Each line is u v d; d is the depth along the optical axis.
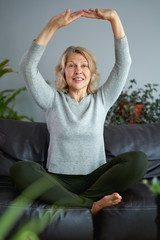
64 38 3.76
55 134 1.75
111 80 1.87
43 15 3.77
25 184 1.44
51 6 3.76
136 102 3.38
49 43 3.76
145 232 1.37
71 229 1.33
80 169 1.71
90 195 1.52
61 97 1.86
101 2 3.74
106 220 1.35
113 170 1.52
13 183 1.58
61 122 1.75
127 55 1.80
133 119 3.25
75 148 1.72
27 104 3.88
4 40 3.80
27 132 2.02
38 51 1.66
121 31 1.76
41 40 1.66
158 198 1.41
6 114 3.82
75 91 1.89
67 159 1.72
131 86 3.44
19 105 3.88
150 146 2.02
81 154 1.72
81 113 1.82
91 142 1.74
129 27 3.76
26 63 1.68
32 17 3.77
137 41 3.78
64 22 1.63
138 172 1.48
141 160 1.52
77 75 1.84
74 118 1.76
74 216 1.34
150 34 3.78
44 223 1.32
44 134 2.02
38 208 1.35
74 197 1.44
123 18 3.75
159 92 3.82
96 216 1.41
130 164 1.50
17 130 2.02
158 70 3.82
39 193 1.40
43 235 1.32
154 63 3.81
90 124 1.76
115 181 1.48
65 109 1.80
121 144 2.00
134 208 1.36
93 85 1.92
